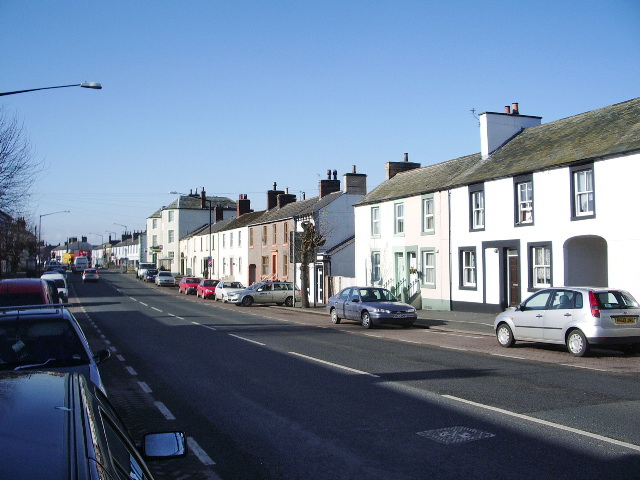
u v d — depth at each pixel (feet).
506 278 79.66
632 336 44.93
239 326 75.97
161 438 13.09
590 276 70.44
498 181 79.97
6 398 9.46
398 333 66.03
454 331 67.00
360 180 137.69
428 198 94.73
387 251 105.50
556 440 22.93
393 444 22.98
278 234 157.28
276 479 19.53
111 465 8.38
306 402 30.68
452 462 20.62
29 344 22.89
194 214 288.92
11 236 148.66
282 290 123.95
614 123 71.36
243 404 30.53
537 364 42.42
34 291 47.21
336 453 22.06
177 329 72.08
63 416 8.86
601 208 64.75
